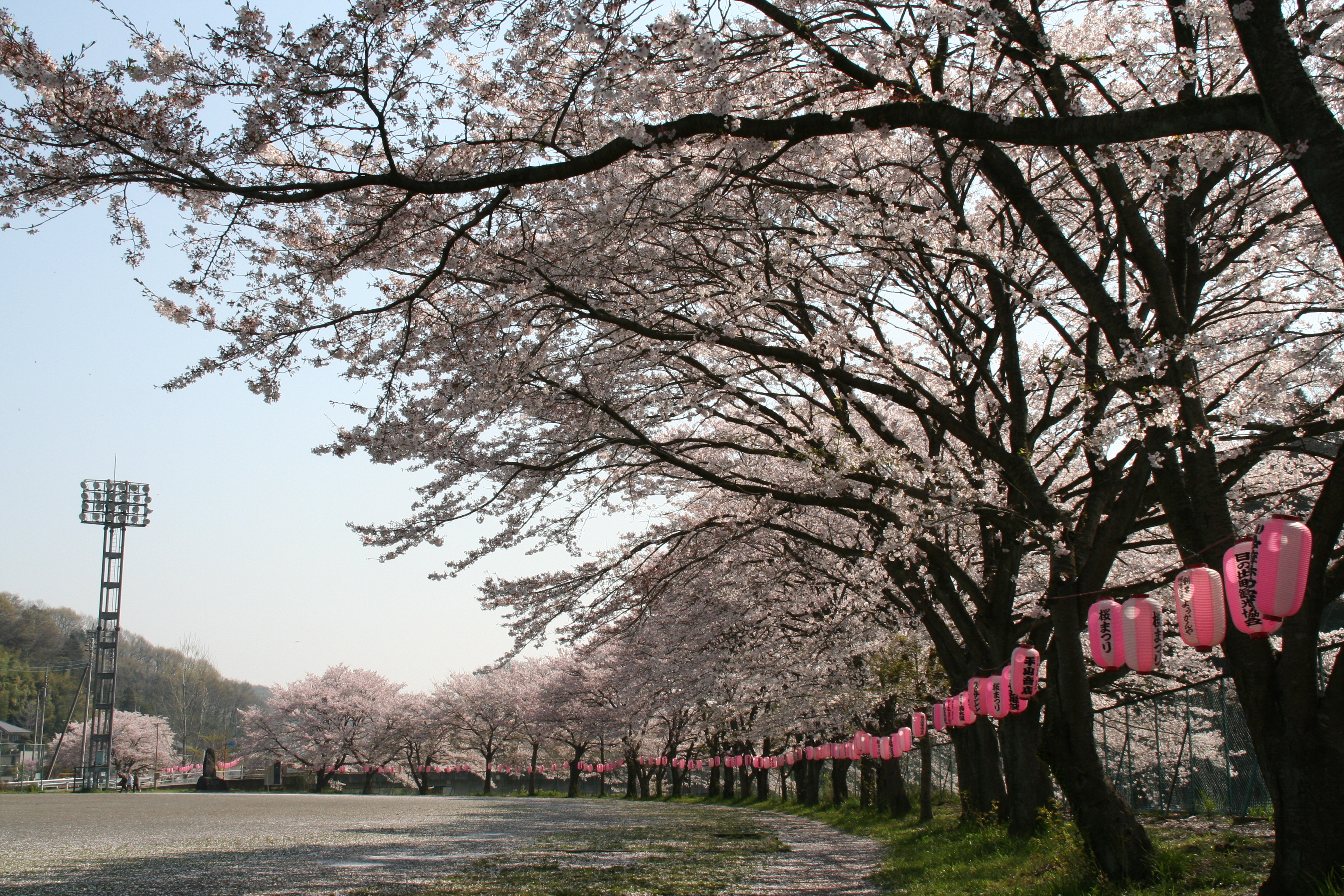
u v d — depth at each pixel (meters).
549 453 12.68
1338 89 8.81
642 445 11.39
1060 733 9.17
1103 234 9.74
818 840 20.19
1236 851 9.70
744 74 8.62
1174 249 8.47
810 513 16.91
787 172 9.58
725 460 15.42
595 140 8.68
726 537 15.85
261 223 9.02
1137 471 8.47
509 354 10.30
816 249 10.84
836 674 20.55
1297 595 5.29
